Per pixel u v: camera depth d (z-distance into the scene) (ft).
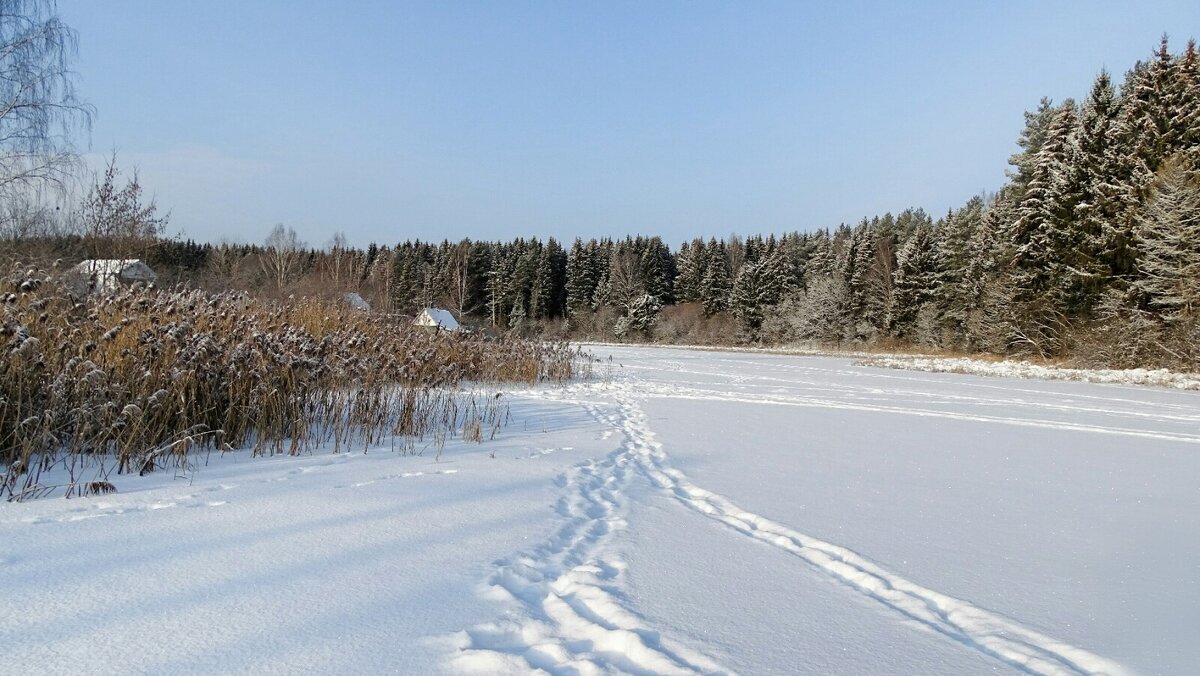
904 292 142.72
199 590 9.33
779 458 22.84
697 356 117.50
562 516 14.30
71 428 17.53
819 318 159.22
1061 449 26.86
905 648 8.59
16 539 11.10
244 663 7.32
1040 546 13.46
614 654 7.98
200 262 122.93
